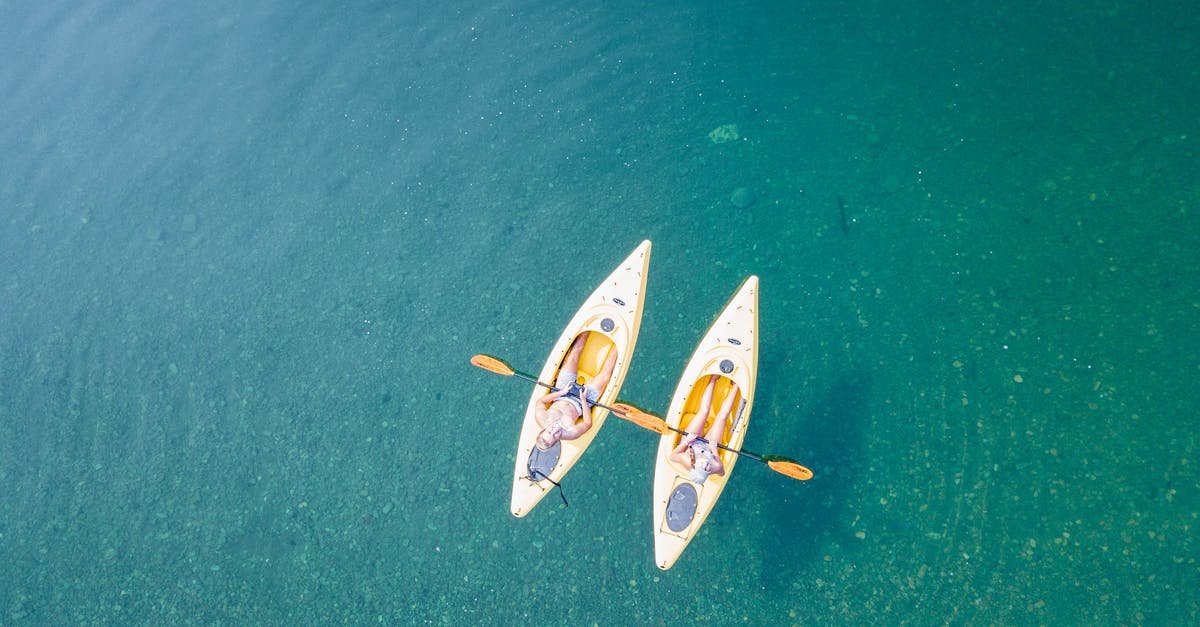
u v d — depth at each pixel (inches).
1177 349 312.8
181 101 443.2
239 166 419.8
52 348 390.9
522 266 375.2
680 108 391.9
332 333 376.8
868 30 388.5
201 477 359.9
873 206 355.9
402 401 360.2
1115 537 300.5
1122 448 307.9
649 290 357.4
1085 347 320.5
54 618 346.3
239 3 467.2
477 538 337.4
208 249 403.2
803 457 328.8
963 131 358.9
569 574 329.4
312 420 362.9
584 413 318.0
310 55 441.1
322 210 402.3
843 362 336.8
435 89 419.8
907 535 315.3
